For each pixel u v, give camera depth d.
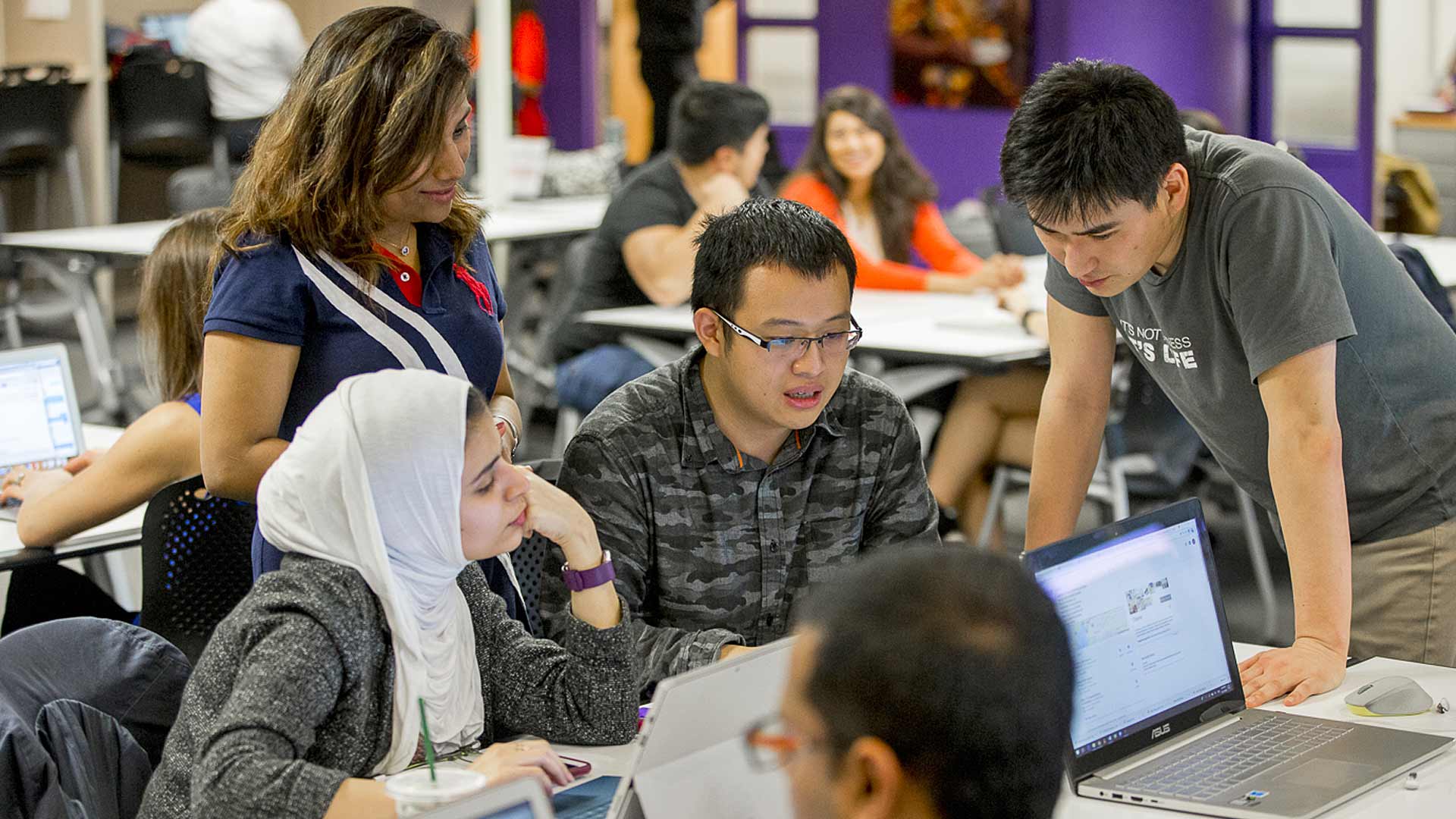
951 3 8.73
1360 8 7.89
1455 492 2.29
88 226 8.25
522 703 1.92
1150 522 1.93
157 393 2.88
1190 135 2.18
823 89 9.44
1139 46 8.10
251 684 1.59
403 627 1.69
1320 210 2.07
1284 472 2.06
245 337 2.08
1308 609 2.08
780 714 1.00
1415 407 2.26
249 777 1.53
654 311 4.85
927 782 0.90
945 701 0.90
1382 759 1.82
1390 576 2.33
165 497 2.61
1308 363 2.04
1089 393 2.41
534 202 7.41
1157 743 1.87
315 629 1.63
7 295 7.88
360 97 2.03
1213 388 2.25
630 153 10.99
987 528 4.45
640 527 2.10
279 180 2.09
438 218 2.15
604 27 10.93
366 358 2.13
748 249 1.98
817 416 2.04
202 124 7.99
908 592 0.93
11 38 8.40
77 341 7.75
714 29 10.10
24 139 7.55
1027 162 2.01
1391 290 2.21
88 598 2.99
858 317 4.69
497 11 6.95
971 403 4.43
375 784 1.53
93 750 1.89
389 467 1.64
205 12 7.99
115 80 8.28
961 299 5.07
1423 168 6.39
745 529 2.13
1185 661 1.93
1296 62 8.21
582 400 4.75
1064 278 2.36
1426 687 2.10
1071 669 0.96
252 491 2.10
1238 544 5.20
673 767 1.47
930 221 5.30
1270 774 1.78
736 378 2.03
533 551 2.49
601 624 1.91
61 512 2.85
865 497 2.19
